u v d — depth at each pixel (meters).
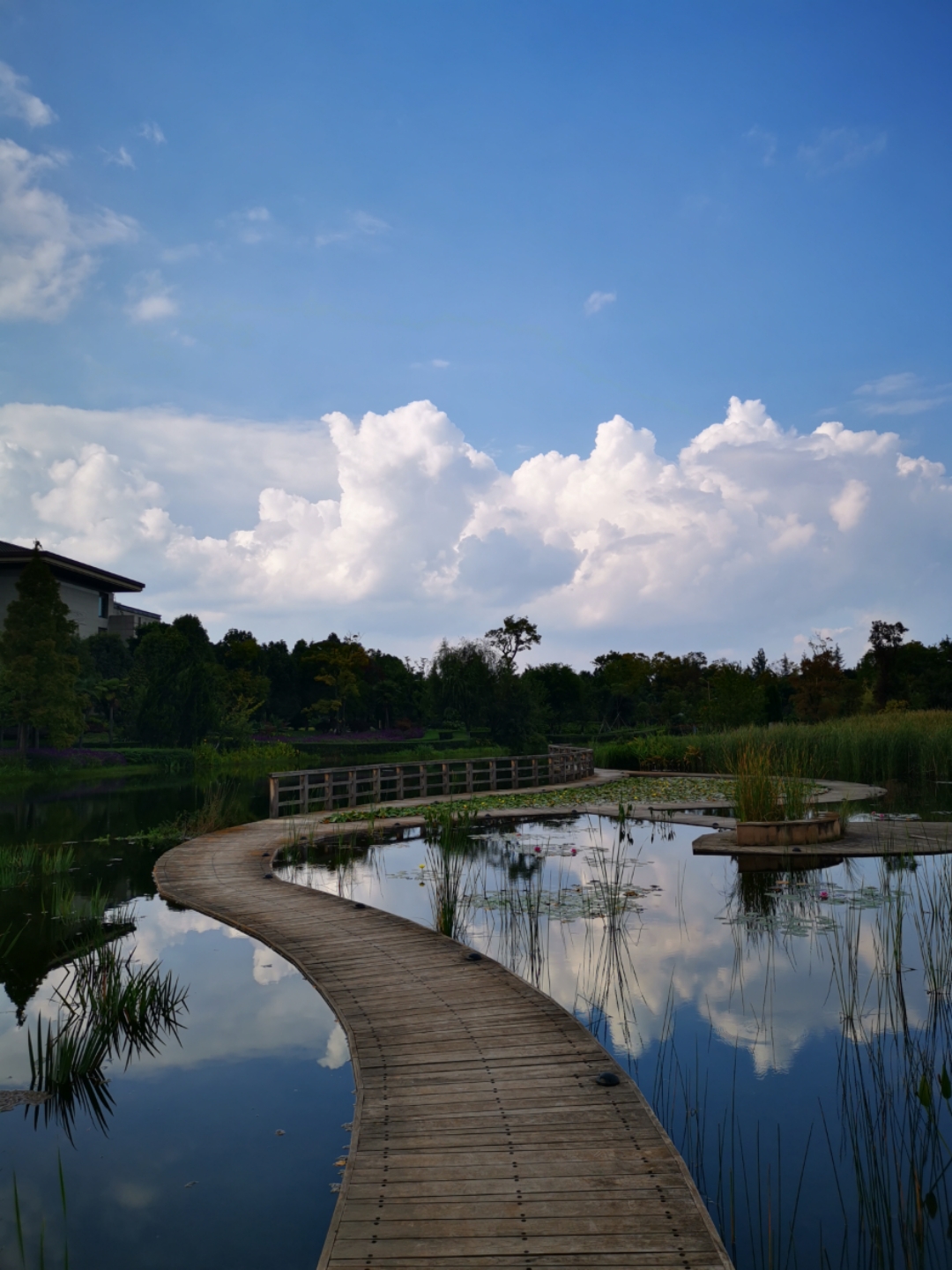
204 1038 5.91
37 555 30.97
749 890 10.09
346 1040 5.74
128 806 20.05
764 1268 3.43
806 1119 4.62
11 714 30.92
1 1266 3.53
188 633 46.53
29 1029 6.14
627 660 64.31
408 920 8.73
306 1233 3.77
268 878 10.88
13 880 11.11
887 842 12.41
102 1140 4.58
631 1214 3.47
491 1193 3.63
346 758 42.56
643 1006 6.28
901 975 6.89
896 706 38.94
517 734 41.25
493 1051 5.25
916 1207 3.73
